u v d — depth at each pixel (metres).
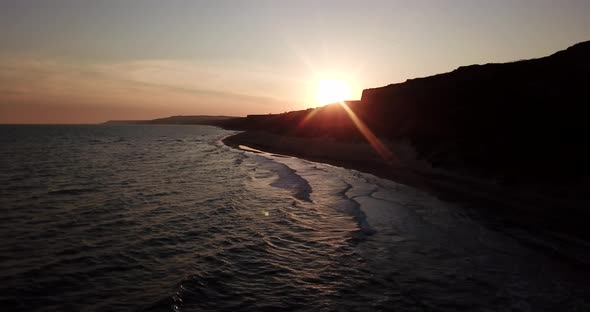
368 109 51.06
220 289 8.55
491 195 17.95
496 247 10.83
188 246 11.70
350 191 20.23
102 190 22.22
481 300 7.75
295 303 7.87
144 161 41.00
